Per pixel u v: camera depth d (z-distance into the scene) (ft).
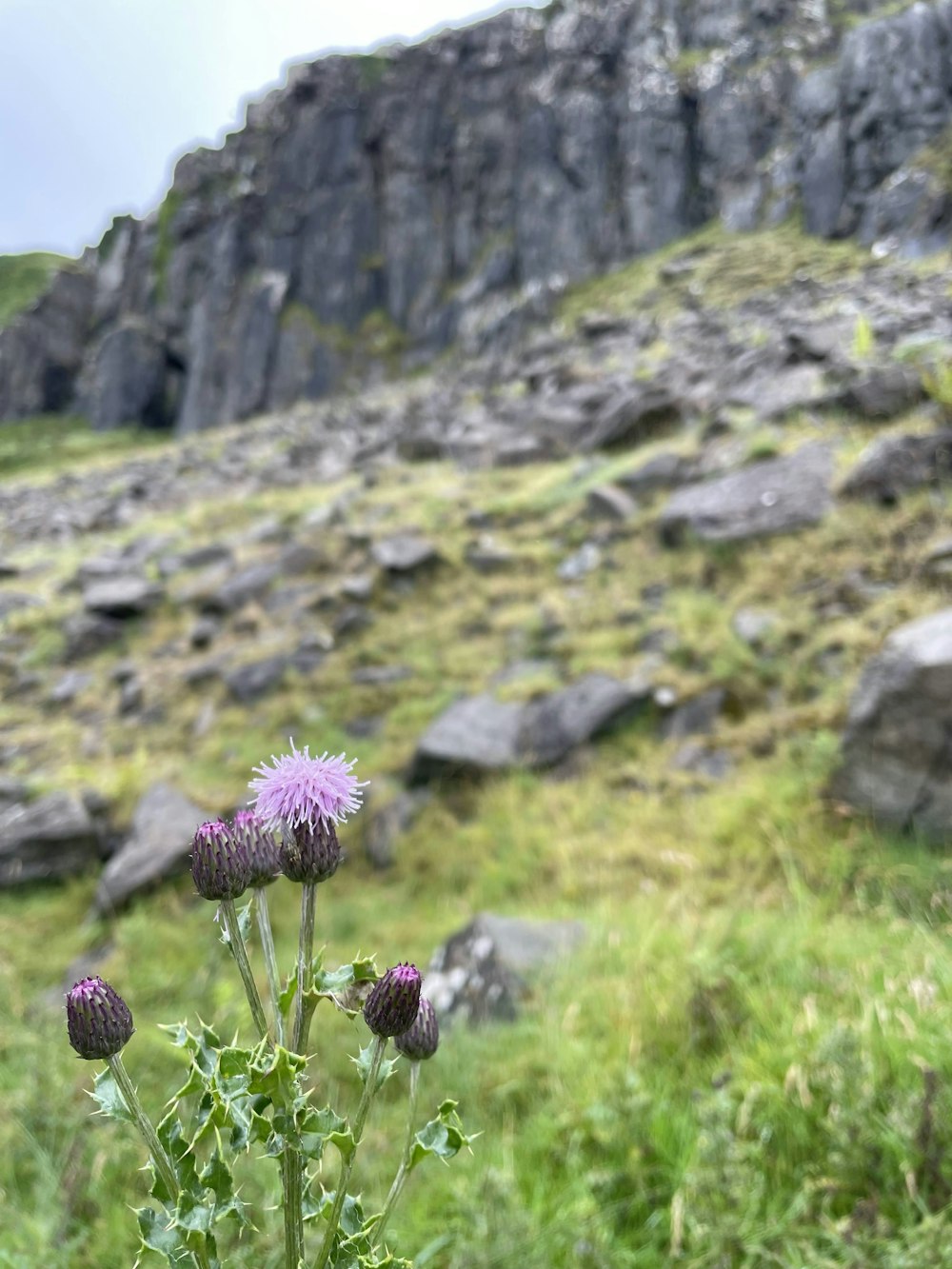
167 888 20.29
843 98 118.93
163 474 91.20
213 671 31.60
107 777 26.18
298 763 3.81
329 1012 12.97
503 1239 7.25
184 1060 11.77
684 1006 10.53
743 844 15.74
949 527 22.07
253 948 17.03
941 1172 7.04
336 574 35.96
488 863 18.48
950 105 110.42
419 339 171.53
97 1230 8.84
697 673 22.16
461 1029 12.05
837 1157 7.47
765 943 11.64
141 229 229.45
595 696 22.31
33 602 45.83
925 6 117.19
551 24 175.01
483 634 28.94
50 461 181.06
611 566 29.78
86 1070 12.19
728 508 28.09
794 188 122.93
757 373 42.52
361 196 186.80
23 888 22.24
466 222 175.63
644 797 18.93
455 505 39.96
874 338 40.09
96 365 212.64
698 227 141.90
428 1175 9.05
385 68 198.29
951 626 15.24
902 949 10.91
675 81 149.28
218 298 192.75
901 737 14.73
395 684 26.89
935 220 91.09
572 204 152.87
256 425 136.36
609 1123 8.87
